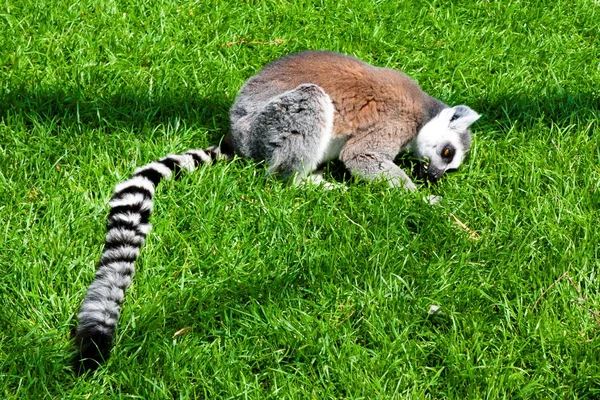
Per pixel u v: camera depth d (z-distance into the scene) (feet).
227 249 8.07
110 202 8.11
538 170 8.68
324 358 7.57
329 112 8.77
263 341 7.66
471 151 8.98
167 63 9.36
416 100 9.01
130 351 7.58
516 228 8.32
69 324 7.63
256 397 7.39
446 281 7.97
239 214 8.31
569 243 8.18
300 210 8.38
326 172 9.07
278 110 8.62
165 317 7.70
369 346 7.70
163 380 7.44
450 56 9.75
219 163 8.61
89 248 7.99
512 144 9.02
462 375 7.52
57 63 9.28
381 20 10.06
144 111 8.95
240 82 9.32
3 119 8.70
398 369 7.54
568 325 7.77
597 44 10.14
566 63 9.81
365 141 8.90
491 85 9.54
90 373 7.43
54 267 7.86
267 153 8.69
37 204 8.19
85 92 9.05
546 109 9.32
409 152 9.21
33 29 9.49
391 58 9.70
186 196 8.37
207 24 9.78
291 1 10.18
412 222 8.43
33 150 8.53
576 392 7.53
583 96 9.47
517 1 10.38
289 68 8.88
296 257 8.06
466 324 7.76
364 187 8.64
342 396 7.47
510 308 7.83
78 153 8.58
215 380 7.45
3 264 7.85
